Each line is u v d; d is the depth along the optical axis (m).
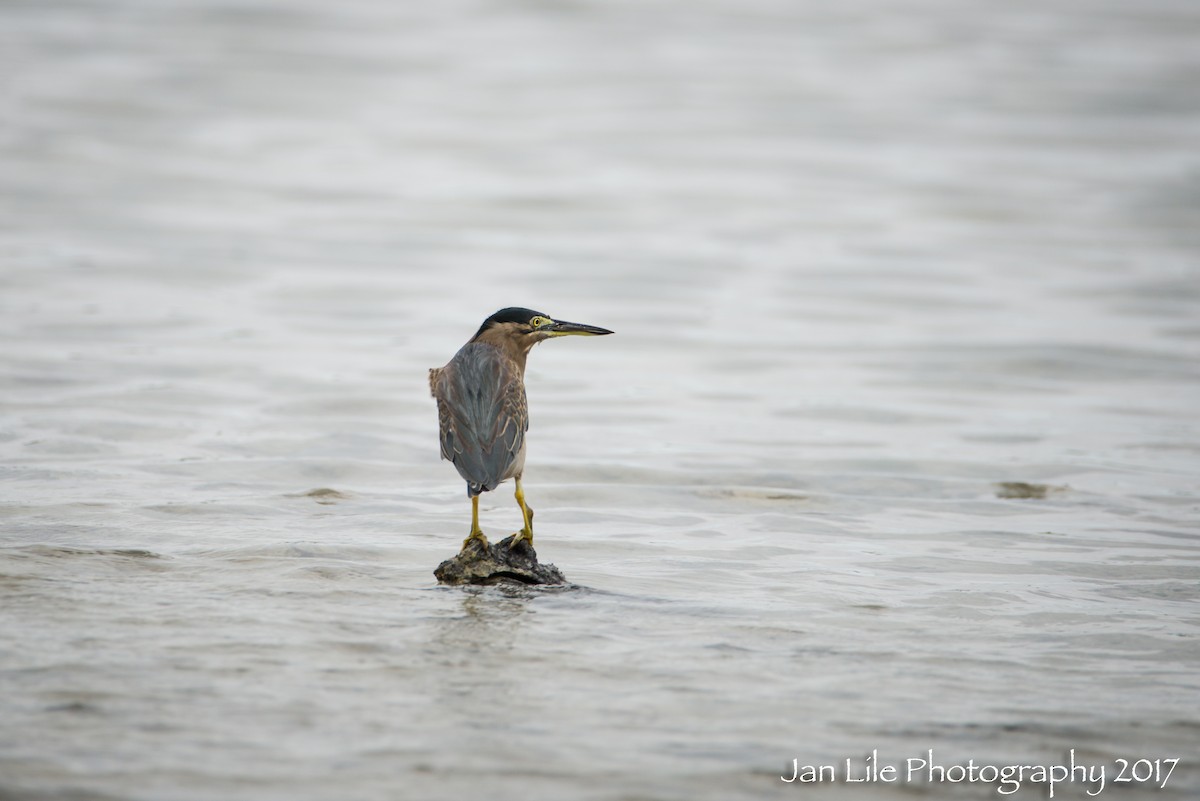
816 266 27.45
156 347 19.28
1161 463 14.66
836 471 14.09
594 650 8.06
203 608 8.56
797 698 7.37
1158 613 9.41
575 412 16.92
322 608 8.70
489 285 25.34
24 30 53.81
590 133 41.81
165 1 60.31
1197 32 59.56
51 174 34.19
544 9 62.56
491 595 9.22
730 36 57.59
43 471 12.73
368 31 56.62
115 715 6.68
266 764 6.19
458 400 10.00
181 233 28.77
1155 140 41.56
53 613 8.30
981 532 11.85
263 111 43.31
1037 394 18.27
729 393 18.16
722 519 12.16
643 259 27.97
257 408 16.03
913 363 20.00
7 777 5.93
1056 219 32.06
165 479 12.66
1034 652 8.39
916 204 33.62
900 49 55.47
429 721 6.80
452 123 42.53
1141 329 22.20
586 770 6.29
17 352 18.55
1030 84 49.50
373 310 22.92
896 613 9.23
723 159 38.75
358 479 13.13
